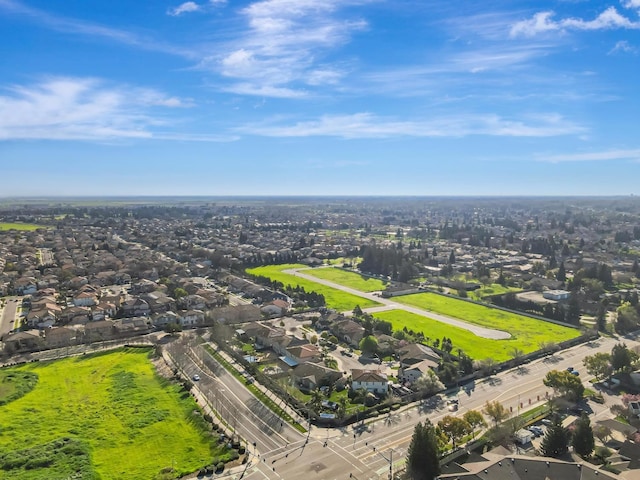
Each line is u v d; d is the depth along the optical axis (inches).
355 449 4399.6
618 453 4244.6
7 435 4559.5
